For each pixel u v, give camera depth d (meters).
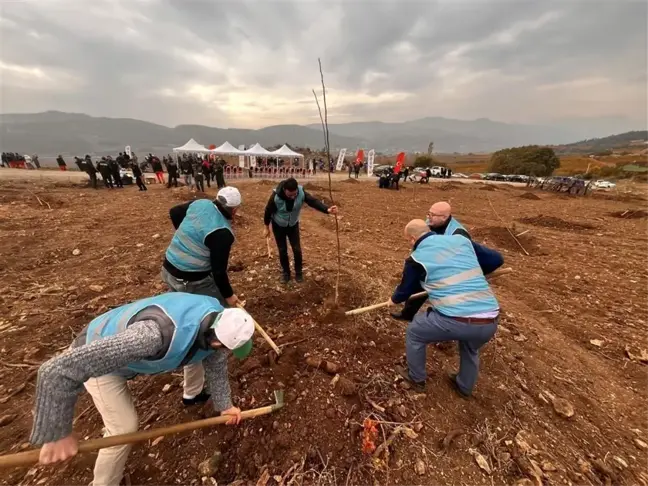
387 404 2.74
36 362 3.28
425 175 28.98
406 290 2.76
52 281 5.11
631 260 7.63
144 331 1.62
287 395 2.74
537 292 5.66
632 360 3.79
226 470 2.25
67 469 2.24
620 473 2.42
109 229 8.34
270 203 4.41
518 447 2.50
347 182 27.69
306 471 2.23
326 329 3.71
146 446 2.38
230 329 1.68
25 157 27.66
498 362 3.46
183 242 2.71
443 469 2.30
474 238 9.34
